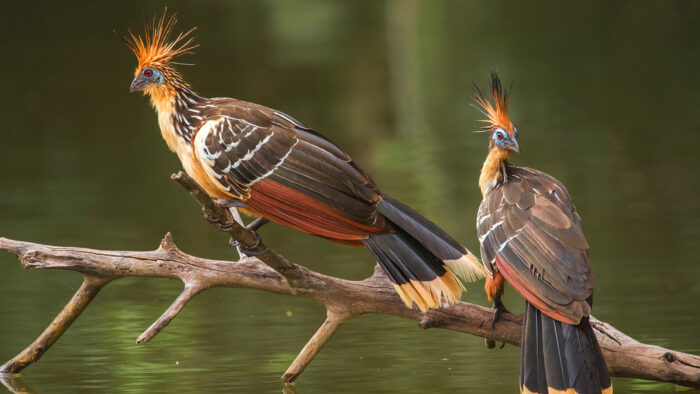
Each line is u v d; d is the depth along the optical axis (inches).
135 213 647.8
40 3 1620.3
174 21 339.9
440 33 1406.3
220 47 1321.4
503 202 325.4
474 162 771.4
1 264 547.5
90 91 1086.4
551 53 1240.2
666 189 669.9
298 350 395.2
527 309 299.4
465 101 1005.8
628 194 661.3
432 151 814.5
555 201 323.0
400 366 374.3
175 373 367.6
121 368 373.4
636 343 329.4
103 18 1478.8
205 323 436.5
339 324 339.9
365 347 399.2
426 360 381.4
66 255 325.7
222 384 354.9
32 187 724.7
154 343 406.3
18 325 430.3
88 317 444.5
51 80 1140.5
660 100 979.3
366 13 1596.9
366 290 335.3
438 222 594.2
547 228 307.1
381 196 298.4
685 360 320.5
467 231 572.1
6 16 1539.1
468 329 327.6
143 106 1028.5
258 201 297.0
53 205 668.7
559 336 288.5
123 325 431.2
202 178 309.4
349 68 1177.4
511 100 1000.2
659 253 529.0
